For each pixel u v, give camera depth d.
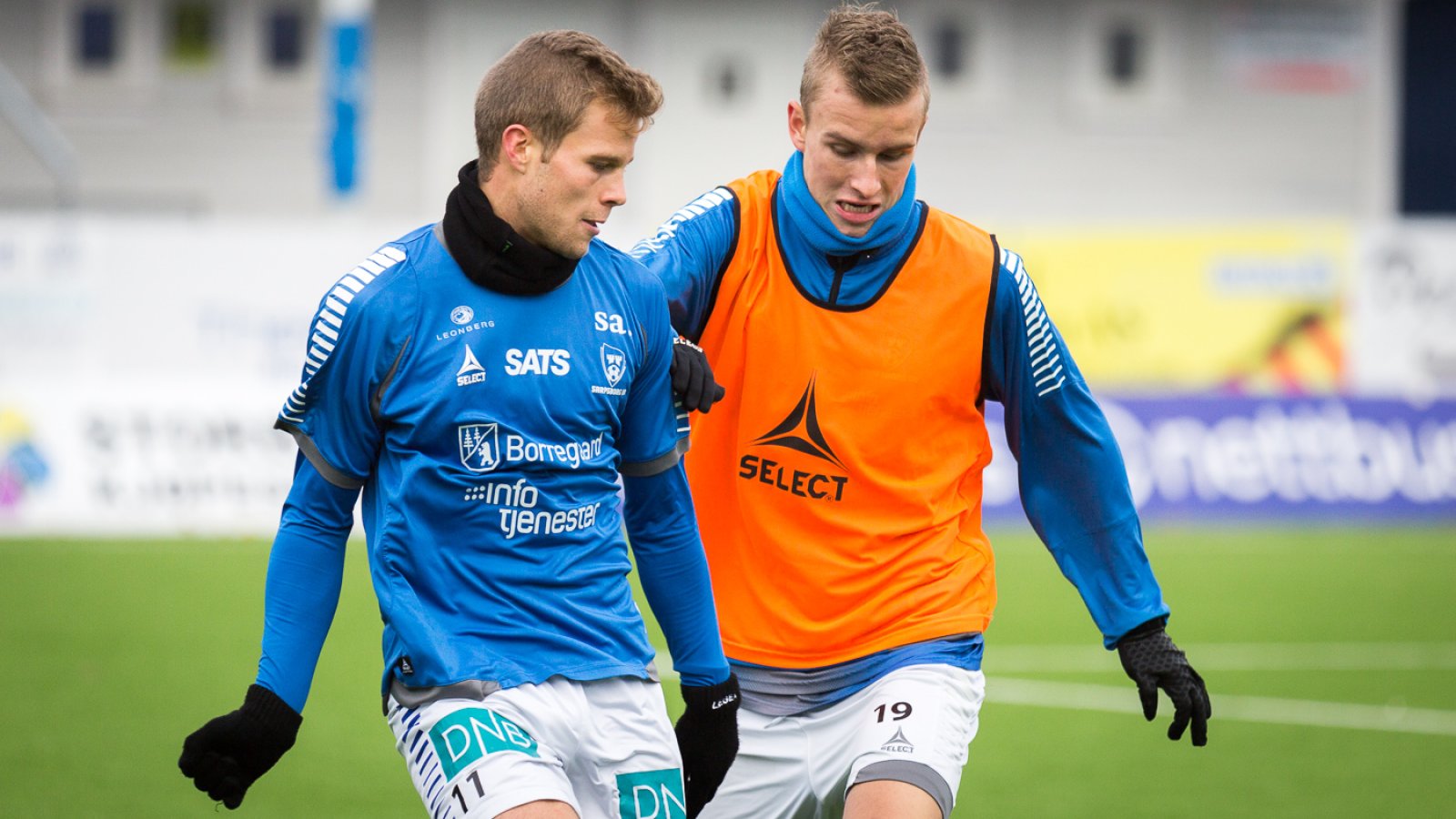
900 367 6.30
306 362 5.24
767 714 6.45
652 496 5.75
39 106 36.41
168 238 22.62
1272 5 39.03
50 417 21.44
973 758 11.57
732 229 6.41
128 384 21.59
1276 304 24.72
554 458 5.30
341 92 27.45
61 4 36.25
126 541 20.75
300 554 5.32
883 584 6.34
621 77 5.17
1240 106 39.31
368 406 5.26
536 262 5.25
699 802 5.95
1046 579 19.47
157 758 10.97
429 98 36.72
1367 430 24.20
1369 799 10.53
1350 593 18.67
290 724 5.23
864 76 5.83
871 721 6.08
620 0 37.69
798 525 6.39
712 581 6.57
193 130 36.75
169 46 36.59
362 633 15.77
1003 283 6.32
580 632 5.37
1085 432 6.40
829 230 6.15
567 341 5.36
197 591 17.52
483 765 5.05
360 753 11.30
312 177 37.03
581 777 5.44
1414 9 40.34
